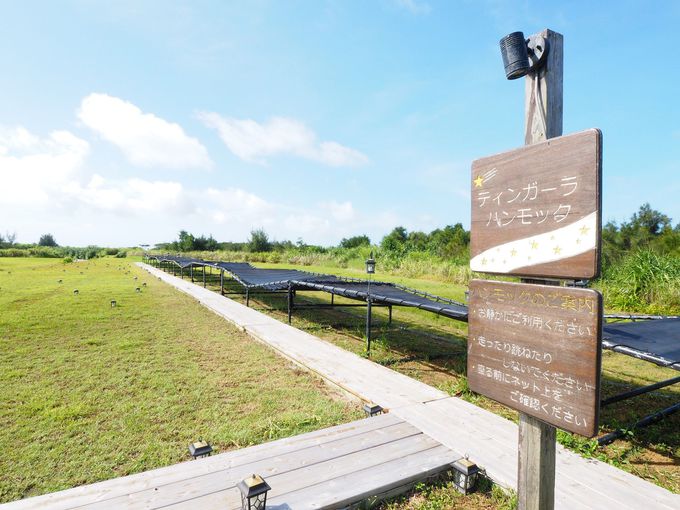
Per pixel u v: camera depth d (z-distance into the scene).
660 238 19.67
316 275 12.48
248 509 2.35
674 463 3.54
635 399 5.30
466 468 2.94
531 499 2.12
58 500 2.53
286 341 7.36
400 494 2.91
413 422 3.86
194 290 15.43
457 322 10.35
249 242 44.28
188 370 5.84
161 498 2.56
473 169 2.38
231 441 3.69
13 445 3.56
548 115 2.08
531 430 2.11
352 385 5.00
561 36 2.14
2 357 6.29
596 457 3.49
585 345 1.75
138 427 3.96
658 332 4.95
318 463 3.05
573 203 1.79
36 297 12.88
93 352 6.68
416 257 26.48
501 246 2.17
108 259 42.16
